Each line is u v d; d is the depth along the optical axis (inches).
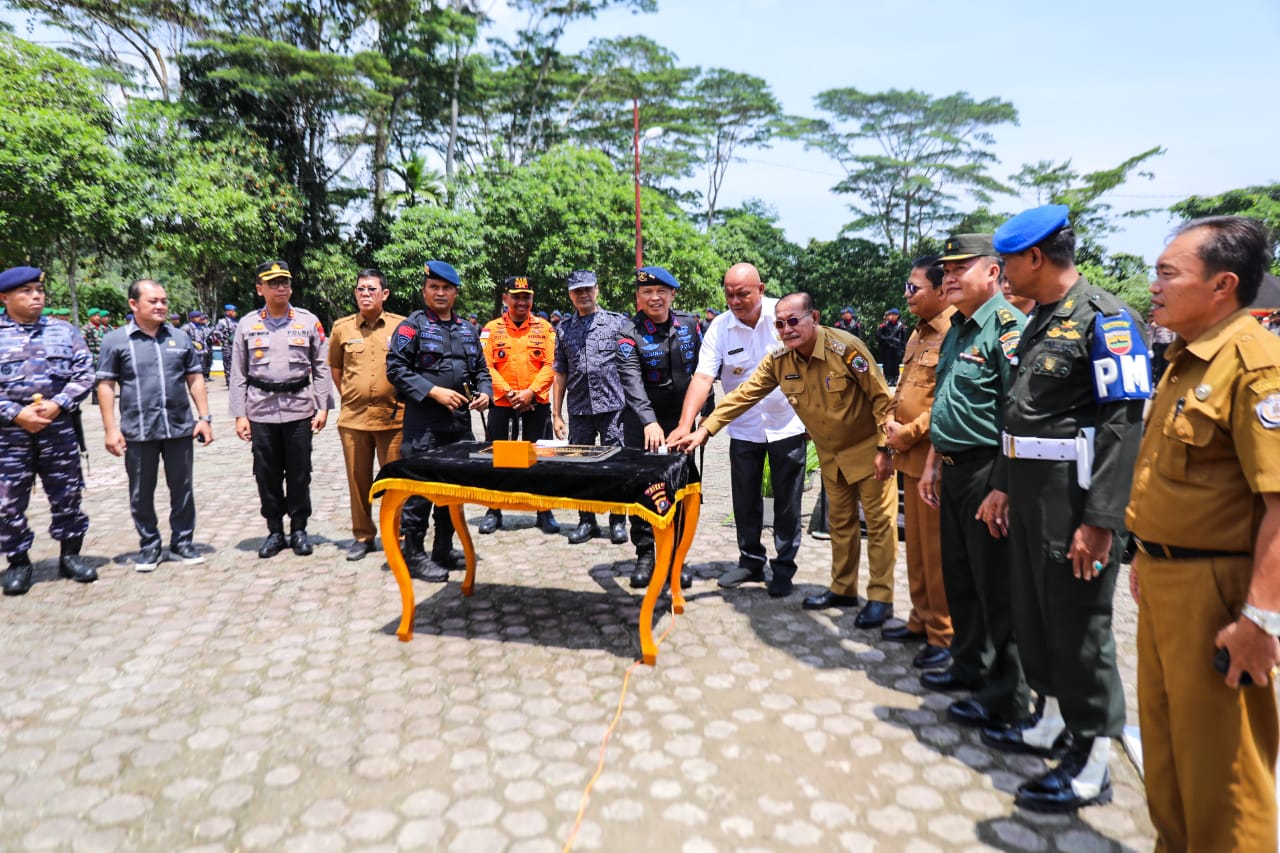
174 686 121.4
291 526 194.1
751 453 168.2
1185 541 68.4
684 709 115.0
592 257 956.0
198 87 959.6
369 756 101.7
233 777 97.0
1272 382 61.4
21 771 98.3
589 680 124.2
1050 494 89.1
